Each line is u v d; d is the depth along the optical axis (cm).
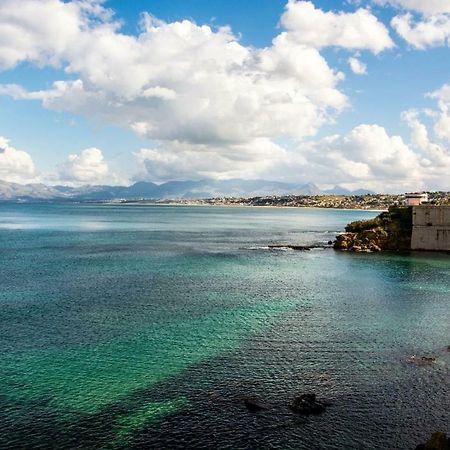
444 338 4741
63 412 3216
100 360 4116
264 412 3216
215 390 3544
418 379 3741
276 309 5825
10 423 3072
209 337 4738
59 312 5609
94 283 7331
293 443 2873
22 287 6988
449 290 6981
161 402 3359
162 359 4147
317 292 6812
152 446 2838
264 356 4222
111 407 3284
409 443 2884
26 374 3812
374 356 4228
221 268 8938
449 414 3212
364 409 3269
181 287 7088
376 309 5844
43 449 2802
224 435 2952
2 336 4719
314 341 4622
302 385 3634
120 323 5191
